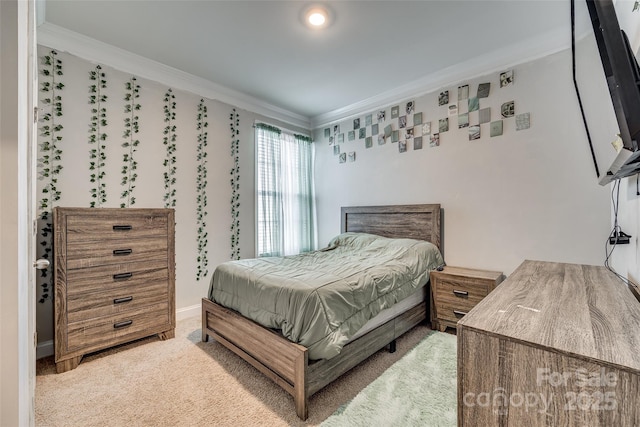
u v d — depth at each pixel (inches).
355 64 112.7
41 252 87.8
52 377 75.1
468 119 114.9
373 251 117.3
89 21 86.4
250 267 91.0
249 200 144.2
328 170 168.1
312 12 83.0
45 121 89.1
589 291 43.5
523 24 89.4
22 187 24.8
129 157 106.3
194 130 124.5
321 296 66.4
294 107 157.8
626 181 65.4
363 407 62.1
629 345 24.9
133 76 107.3
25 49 26.4
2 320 22.2
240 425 58.2
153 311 95.3
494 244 108.4
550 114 96.6
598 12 34.6
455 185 118.6
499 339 27.4
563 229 94.0
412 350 88.4
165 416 60.7
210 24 88.0
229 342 84.8
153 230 95.7
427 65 114.1
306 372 60.4
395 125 138.3
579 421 23.7
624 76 32.7
